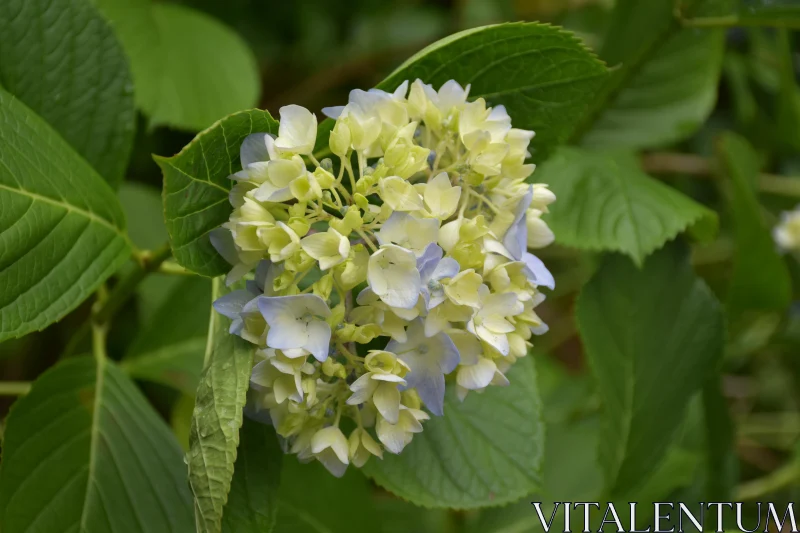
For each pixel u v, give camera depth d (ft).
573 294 4.46
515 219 2.27
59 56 2.49
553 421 3.18
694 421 3.29
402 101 2.28
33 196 2.35
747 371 4.23
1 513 2.39
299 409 2.24
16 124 2.37
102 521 2.44
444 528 3.17
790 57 3.52
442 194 2.23
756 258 3.06
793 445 3.65
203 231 2.27
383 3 4.29
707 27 2.85
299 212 2.20
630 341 2.76
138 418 2.54
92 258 2.41
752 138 4.12
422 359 2.24
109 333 3.49
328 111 2.25
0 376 3.59
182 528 2.48
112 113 2.54
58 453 2.46
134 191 3.34
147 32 3.18
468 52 2.34
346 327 2.19
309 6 4.09
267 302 2.16
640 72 3.08
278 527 2.69
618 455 2.76
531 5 3.91
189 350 2.80
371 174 2.22
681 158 3.88
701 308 2.78
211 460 2.19
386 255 2.17
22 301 2.33
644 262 2.77
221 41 3.34
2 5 2.45
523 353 2.30
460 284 2.21
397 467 2.50
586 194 2.77
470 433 2.52
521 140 2.31
